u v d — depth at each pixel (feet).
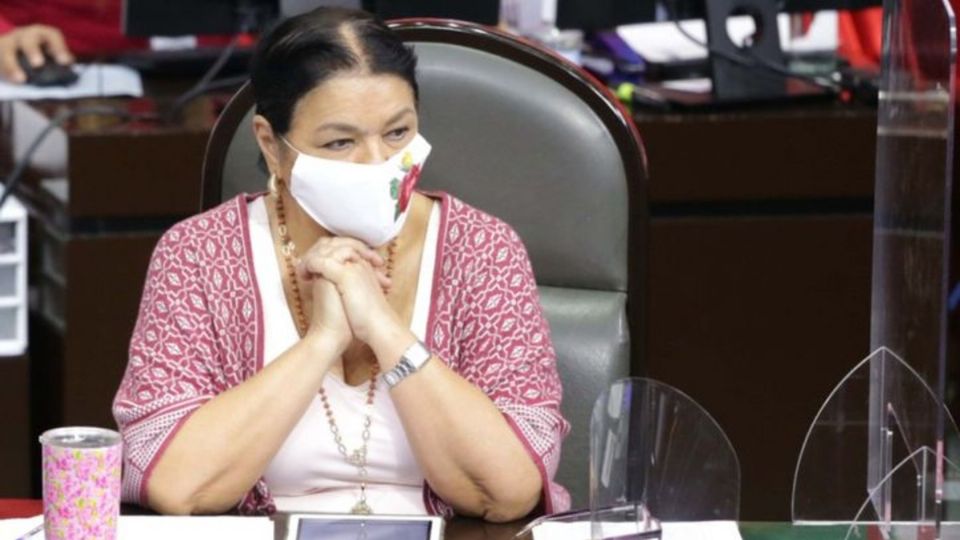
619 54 39.93
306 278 21.27
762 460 36.04
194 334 21.62
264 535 18.84
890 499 19.04
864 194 35.68
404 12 36.99
